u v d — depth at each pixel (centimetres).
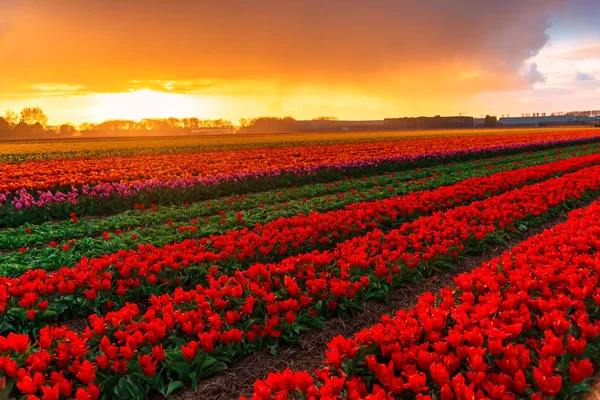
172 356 438
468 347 365
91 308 594
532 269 577
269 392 328
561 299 453
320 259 653
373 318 587
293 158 2958
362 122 16338
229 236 804
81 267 660
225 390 439
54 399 341
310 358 496
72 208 1330
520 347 361
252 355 500
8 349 414
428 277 725
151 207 1394
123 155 3572
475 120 16400
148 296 644
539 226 1045
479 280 542
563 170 1758
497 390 312
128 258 670
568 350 385
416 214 1082
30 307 557
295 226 928
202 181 1634
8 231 1052
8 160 3131
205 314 505
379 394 306
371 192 1414
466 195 1246
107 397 400
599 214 877
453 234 821
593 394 375
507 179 1460
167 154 3625
